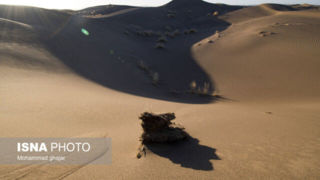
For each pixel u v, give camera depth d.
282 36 28.52
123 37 42.53
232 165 3.46
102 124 6.81
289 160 3.56
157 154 4.15
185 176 3.15
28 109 7.28
